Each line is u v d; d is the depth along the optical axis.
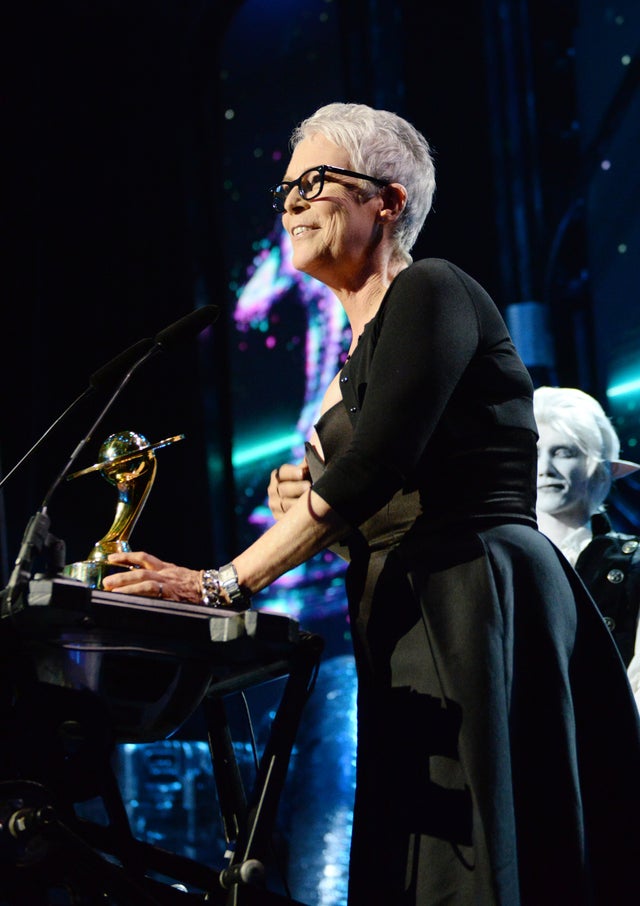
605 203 6.70
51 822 1.87
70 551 7.37
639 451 6.45
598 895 2.12
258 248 7.84
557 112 6.86
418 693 2.09
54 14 7.82
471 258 6.90
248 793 6.66
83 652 1.96
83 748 1.97
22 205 7.64
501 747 1.97
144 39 7.93
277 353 7.69
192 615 1.94
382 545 2.22
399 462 2.07
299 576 7.45
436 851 1.99
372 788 2.15
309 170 2.41
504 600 2.09
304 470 2.44
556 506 3.65
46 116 7.88
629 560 3.40
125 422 7.62
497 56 6.92
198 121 7.94
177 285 7.81
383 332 2.19
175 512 7.57
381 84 7.21
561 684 2.11
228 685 2.30
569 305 6.73
